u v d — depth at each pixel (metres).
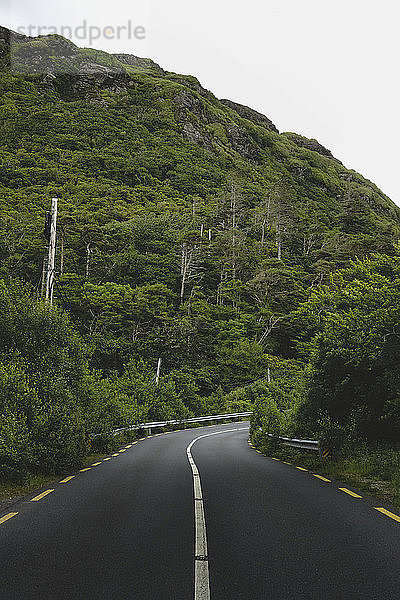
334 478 12.12
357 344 16.95
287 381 65.00
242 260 92.50
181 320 68.06
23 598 4.18
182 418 45.06
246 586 4.52
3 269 61.38
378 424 17.52
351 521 7.23
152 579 4.68
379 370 17.38
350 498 9.19
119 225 88.50
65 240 74.38
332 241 87.56
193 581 4.62
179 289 84.12
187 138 181.50
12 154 125.00
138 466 14.33
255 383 65.44
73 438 12.82
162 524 6.92
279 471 13.52
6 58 167.88
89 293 64.62
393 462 12.77
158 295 70.88
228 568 5.02
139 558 5.33
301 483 11.14
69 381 16.16
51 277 18.98
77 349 16.09
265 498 9.12
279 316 78.81
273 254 101.44
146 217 94.38
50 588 4.42
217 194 132.38
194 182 142.25
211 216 110.62
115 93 191.25
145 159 145.88
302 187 185.50
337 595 4.32
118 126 165.38
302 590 4.43
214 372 68.50
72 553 5.50
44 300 16.20
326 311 20.45
